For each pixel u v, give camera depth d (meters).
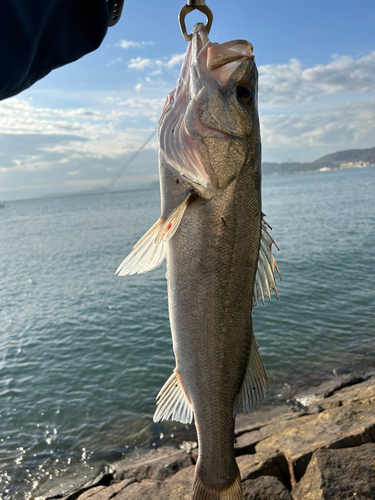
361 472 3.69
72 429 6.56
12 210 125.81
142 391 7.61
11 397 7.75
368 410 4.96
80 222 52.09
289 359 8.16
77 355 9.64
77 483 5.27
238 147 2.03
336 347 8.55
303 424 4.91
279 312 10.92
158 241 1.86
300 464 4.00
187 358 2.15
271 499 3.62
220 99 2.00
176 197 2.03
